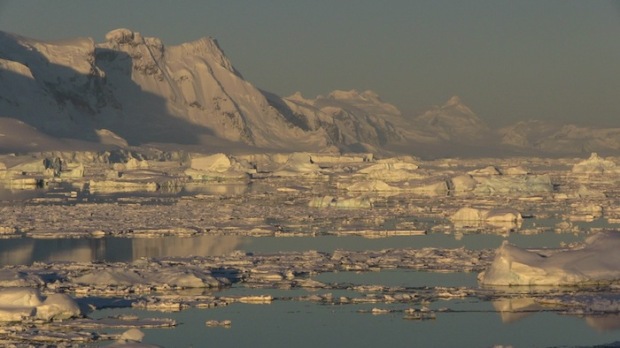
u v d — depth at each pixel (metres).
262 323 147.00
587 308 153.12
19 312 145.62
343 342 138.25
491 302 157.88
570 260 171.25
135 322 145.50
